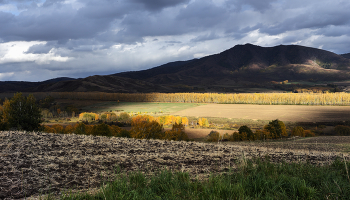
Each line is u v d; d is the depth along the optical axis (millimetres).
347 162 8289
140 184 5551
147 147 11531
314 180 6121
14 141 9766
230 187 5078
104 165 7387
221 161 8750
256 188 5402
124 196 4750
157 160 8547
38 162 7090
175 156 9469
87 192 4980
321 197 5074
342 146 22203
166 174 6109
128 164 7754
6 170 6105
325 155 11492
